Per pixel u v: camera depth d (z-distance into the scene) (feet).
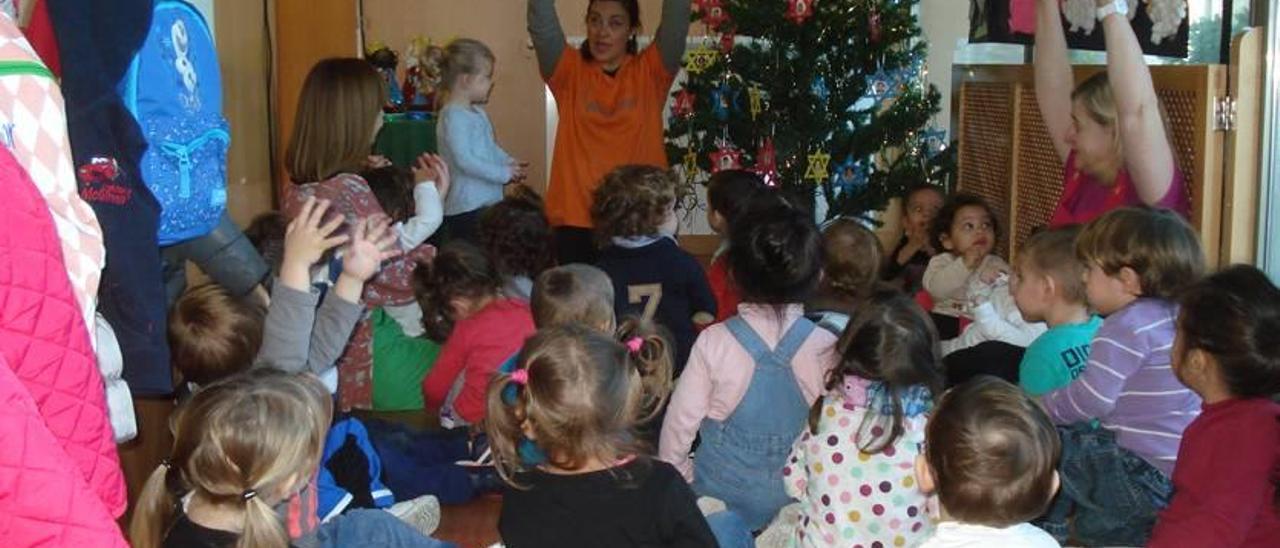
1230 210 12.32
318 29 18.99
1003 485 6.11
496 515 11.67
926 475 6.82
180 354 8.95
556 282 10.04
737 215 10.24
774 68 17.24
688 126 17.84
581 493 7.00
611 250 12.66
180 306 9.00
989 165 18.54
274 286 8.89
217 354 8.91
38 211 5.15
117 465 5.60
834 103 17.43
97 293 6.57
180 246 8.96
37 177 5.77
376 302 13.64
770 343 9.16
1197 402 8.59
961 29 21.44
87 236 5.96
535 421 7.08
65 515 4.19
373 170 13.97
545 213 14.90
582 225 15.48
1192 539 7.14
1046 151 16.31
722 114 17.63
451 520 11.57
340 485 10.14
